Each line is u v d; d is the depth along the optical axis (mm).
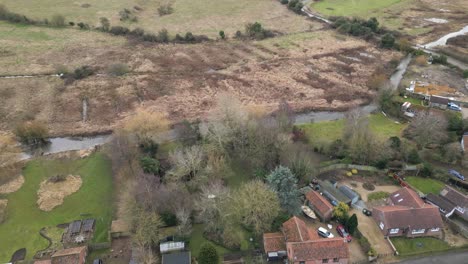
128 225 73125
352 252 70125
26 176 91125
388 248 71062
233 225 74312
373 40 172750
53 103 122312
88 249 71000
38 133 103188
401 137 103750
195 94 128875
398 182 87000
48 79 135625
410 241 72625
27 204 82750
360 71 145625
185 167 81938
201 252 63531
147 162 85250
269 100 126312
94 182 89000
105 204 82438
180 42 169500
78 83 134000
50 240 73812
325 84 136750
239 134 91625
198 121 112125
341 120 114875
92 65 146500
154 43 167750
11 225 77438
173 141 103125
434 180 87688
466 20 197875
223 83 136125
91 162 96062
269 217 70875
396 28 187000
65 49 158500
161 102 123875
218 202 73188
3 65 143250
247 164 91312
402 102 120000
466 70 140750
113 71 142125
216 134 89188
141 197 73500
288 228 69562
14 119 113562
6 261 69438
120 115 117438
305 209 77938
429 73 143125
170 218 74062
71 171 92938
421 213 73062
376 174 89750
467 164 90062
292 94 130375
